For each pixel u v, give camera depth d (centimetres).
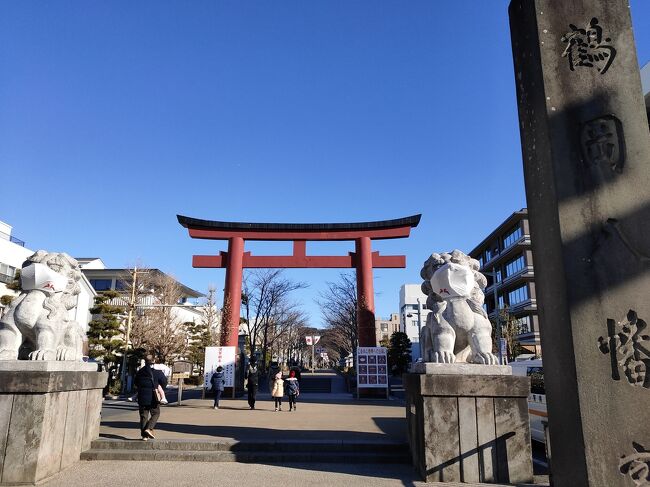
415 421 799
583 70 366
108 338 2966
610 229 335
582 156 349
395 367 4569
